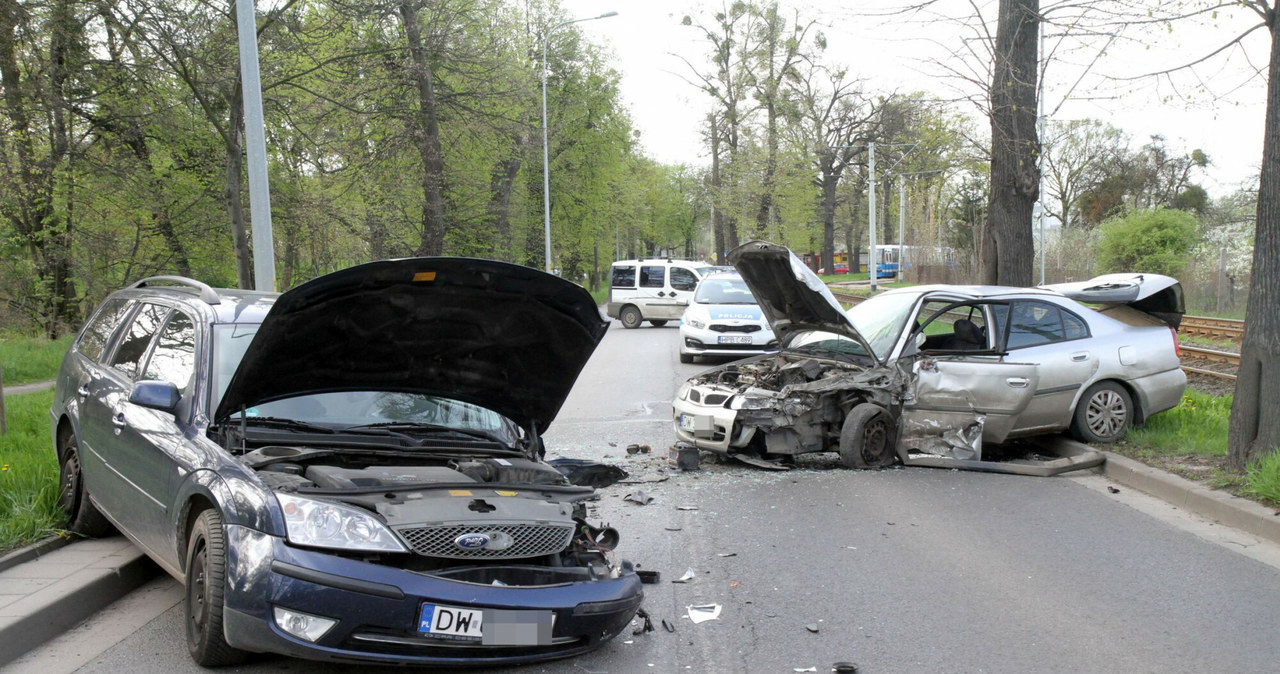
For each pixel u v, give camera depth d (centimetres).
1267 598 520
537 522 418
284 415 491
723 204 5106
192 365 489
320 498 391
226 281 2748
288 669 414
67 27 1933
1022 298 933
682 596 530
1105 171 5819
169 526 445
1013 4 1207
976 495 775
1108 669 423
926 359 894
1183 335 2169
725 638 465
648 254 10412
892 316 959
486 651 396
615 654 445
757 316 1862
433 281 444
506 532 410
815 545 632
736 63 4959
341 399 513
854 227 9119
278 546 375
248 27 1103
